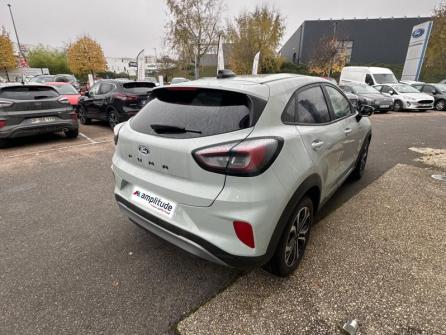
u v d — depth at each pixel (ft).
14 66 97.66
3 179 14.97
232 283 7.45
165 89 7.84
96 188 13.79
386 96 45.06
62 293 7.17
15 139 24.35
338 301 6.84
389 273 7.76
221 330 6.11
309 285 7.34
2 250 8.93
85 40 109.29
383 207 11.59
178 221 6.44
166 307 6.72
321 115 8.77
